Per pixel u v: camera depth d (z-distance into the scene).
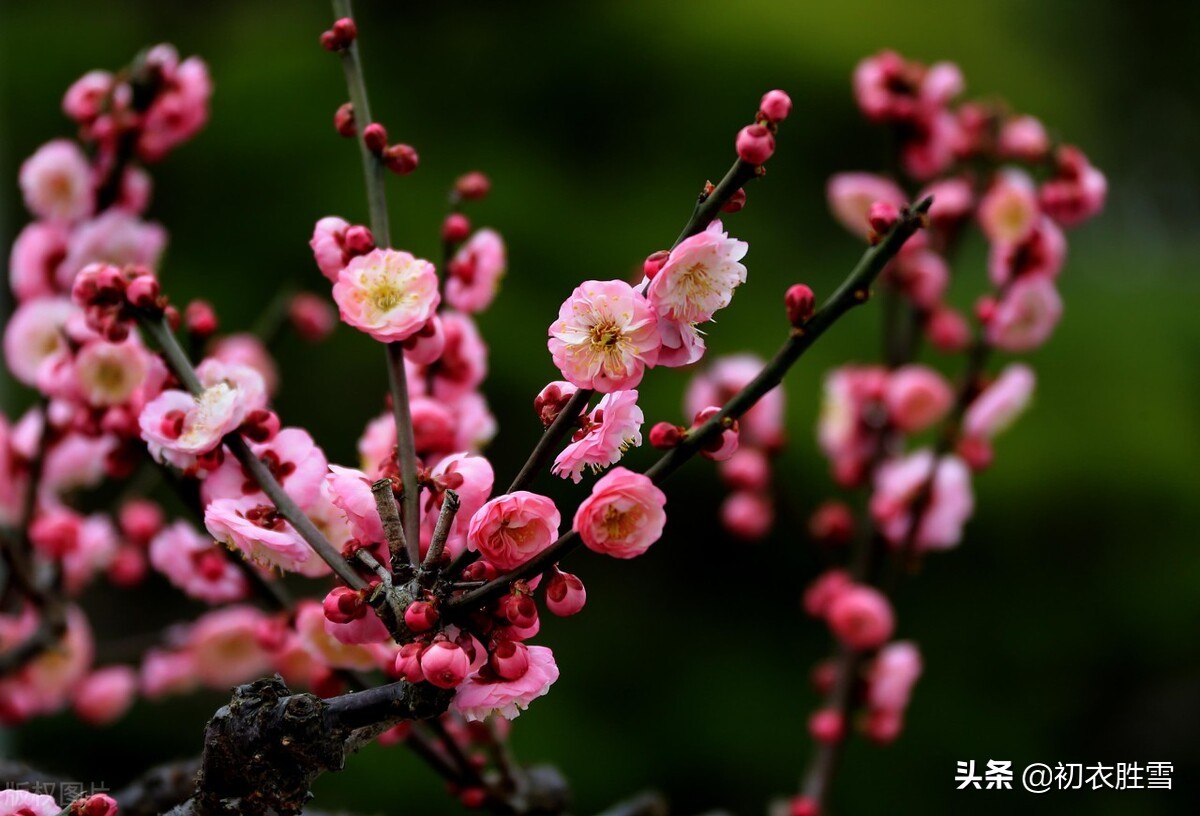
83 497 6.98
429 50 9.42
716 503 8.58
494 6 9.55
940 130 3.93
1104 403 8.77
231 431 1.94
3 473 3.56
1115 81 12.20
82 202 3.20
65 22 9.34
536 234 8.66
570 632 8.55
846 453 4.16
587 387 1.65
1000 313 3.72
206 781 1.66
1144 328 9.31
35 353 3.21
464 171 8.89
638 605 8.66
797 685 8.45
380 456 2.31
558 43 9.34
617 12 9.48
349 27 2.24
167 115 3.15
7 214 8.17
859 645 3.80
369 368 8.37
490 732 2.82
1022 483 8.45
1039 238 3.67
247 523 1.78
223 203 8.80
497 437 8.17
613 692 8.41
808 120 9.20
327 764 1.63
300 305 4.02
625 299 1.64
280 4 9.79
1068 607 8.51
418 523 1.78
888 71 3.92
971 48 9.63
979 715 8.38
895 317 4.11
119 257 3.18
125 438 2.51
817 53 9.22
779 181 9.17
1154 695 8.68
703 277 1.64
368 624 1.78
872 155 9.23
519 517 1.66
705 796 8.20
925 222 1.60
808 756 8.27
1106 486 8.50
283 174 8.83
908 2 9.65
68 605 3.69
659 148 9.19
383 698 1.64
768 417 4.25
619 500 1.59
